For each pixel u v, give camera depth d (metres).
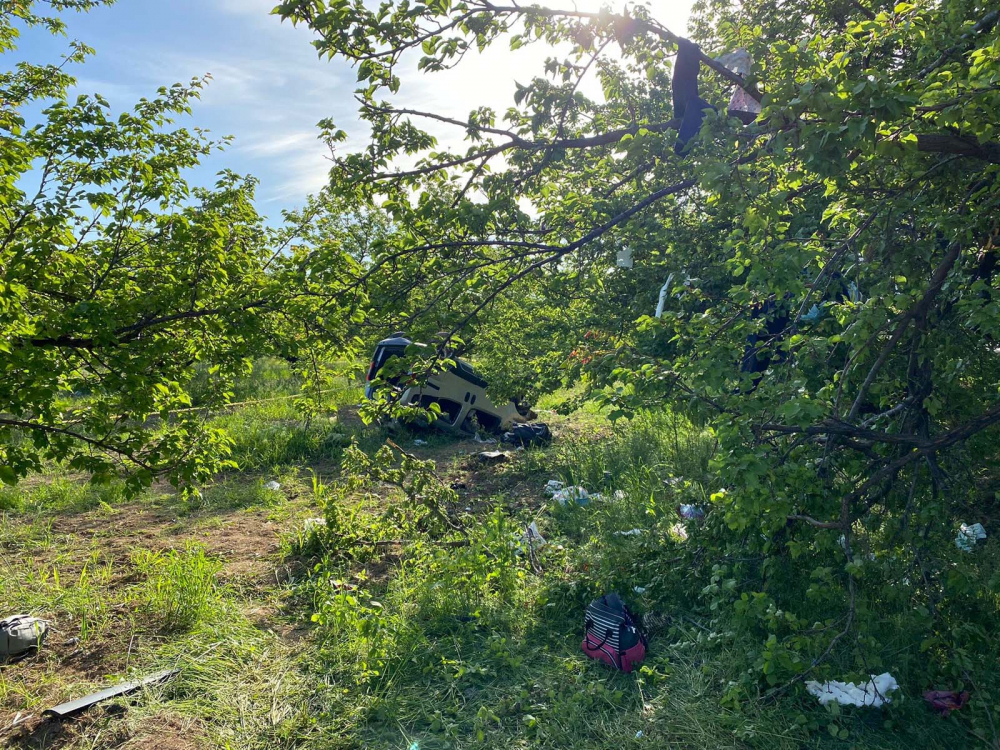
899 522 4.12
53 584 5.87
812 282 4.01
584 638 4.67
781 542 4.54
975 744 3.55
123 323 4.56
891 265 4.11
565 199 4.96
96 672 4.55
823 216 4.43
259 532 7.28
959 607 4.07
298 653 4.71
